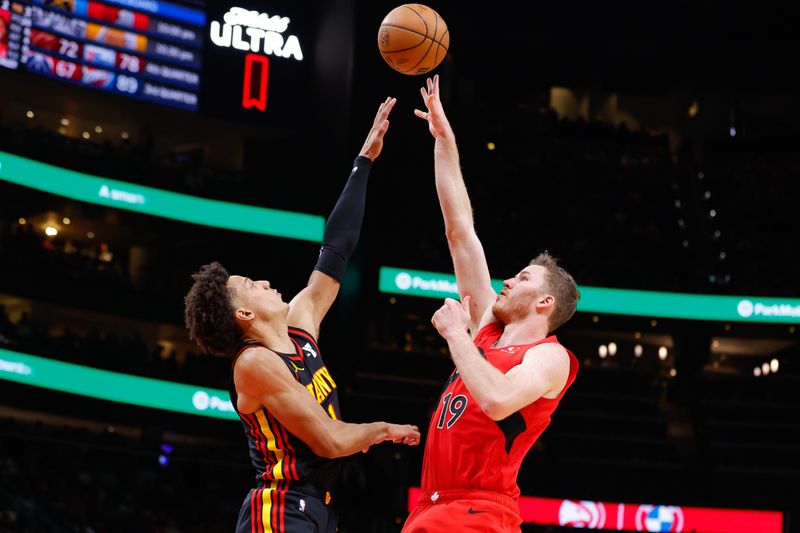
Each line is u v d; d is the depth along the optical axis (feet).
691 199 94.89
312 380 16.70
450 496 15.62
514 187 90.63
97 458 74.84
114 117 83.46
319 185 80.33
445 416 16.07
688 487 72.28
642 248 88.07
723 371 96.84
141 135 86.89
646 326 82.58
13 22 71.41
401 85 87.04
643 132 97.71
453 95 95.66
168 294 74.13
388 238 82.43
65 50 73.72
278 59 81.76
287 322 17.46
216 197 76.59
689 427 81.46
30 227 81.82
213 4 79.92
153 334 86.12
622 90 99.55
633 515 71.72
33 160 69.46
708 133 105.40
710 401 81.05
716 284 82.23
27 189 69.21
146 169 74.49
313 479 15.99
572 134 95.40
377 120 19.49
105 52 75.36
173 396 71.31
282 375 15.75
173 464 75.36
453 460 15.71
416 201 84.99
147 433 71.10
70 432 67.67
